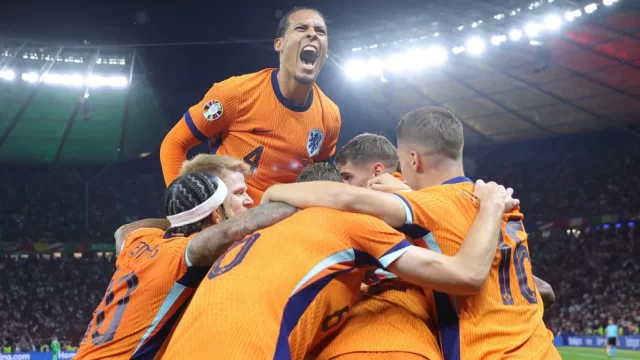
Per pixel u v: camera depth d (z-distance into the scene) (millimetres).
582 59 22781
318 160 4672
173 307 2887
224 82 4297
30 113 27125
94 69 24781
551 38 21625
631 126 29328
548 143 32938
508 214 3082
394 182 3133
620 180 30547
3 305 29922
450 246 2787
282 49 4309
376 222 2648
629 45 21156
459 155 3117
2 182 33469
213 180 3090
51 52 23828
